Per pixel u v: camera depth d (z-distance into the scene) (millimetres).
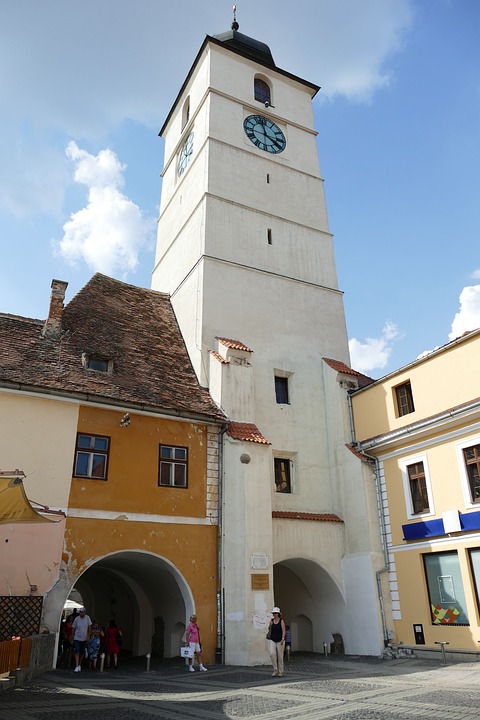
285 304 26797
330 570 21562
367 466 22188
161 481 19125
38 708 9805
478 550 17797
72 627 18516
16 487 13000
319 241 29969
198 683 13727
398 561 20359
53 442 17531
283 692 11906
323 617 22344
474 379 19016
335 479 23531
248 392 22109
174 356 24141
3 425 16984
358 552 21375
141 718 9047
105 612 28922
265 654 17688
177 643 20266
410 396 21703
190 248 27766
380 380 22859
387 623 19906
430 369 20766
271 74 34281
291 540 21172
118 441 18703
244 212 28062
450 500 18906
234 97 31438
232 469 19953
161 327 25938
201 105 31547
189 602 18125
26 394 17547
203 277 25031
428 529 19344
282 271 27719
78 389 18297
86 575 28547
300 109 34531
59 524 16781
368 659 19078
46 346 20219
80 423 18250
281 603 24781
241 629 17766
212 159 28562
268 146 31484
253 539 18812
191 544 18797
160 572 19531
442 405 19984
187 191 30422
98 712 9523
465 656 17078
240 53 33062
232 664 17547
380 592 20156
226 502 19703
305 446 24000
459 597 18078
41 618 15695
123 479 18328
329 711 9445
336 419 24359
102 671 16547
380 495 21766
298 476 23250
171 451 19703
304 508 22703
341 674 15148
